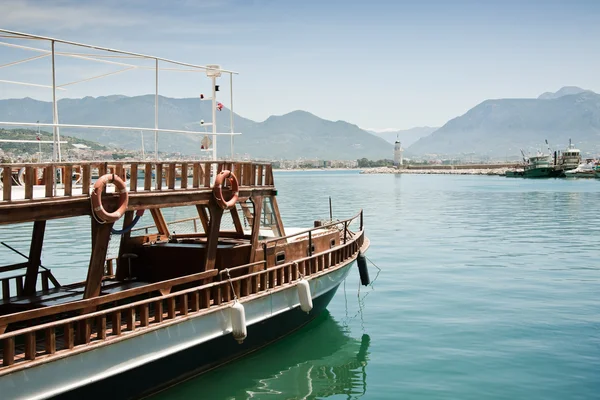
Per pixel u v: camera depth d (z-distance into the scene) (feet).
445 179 568.00
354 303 68.69
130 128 42.55
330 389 42.65
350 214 178.60
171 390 40.52
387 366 47.55
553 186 363.56
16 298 39.99
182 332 39.37
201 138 61.11
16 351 34.22
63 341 35.37
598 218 165.37
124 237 47.39
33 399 30.76
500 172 649.61
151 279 47.26
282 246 51.60
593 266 89.61
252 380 44.50
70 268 84.28
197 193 41.42
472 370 46.34
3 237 119.14
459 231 136.77
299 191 338.75
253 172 48.39
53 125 37.65
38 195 34.47
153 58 43.62
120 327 35.47
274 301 48.44
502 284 77.25
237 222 51.21
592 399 40.63
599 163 513.86
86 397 33.71
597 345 51.72
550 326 57.62
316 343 53.47
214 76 59.00
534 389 42.42
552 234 130.21
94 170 44.27
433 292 73.26
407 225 150.10
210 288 43.27
